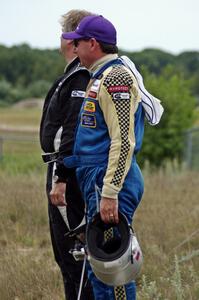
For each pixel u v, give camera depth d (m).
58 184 9.76
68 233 9.83
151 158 43.72
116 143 8.77
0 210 19.23
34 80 176.38
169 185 25.36
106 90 8.91
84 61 9.45
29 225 18.39
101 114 9.06
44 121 10.66
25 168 40.06
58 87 10.27
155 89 41.38
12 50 178.12
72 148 9.75
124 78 8.90
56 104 10.27
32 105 161.88
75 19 10.41
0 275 13.41
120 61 9.40
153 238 15.75
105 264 8.70
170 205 19.86
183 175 29.52
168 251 14.94
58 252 10.84
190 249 14.60
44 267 13.93
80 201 10.05
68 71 10.59
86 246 9.02
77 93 9.91
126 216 9.16
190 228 16.47
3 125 106.25
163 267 13.55
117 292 9.19
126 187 9.10
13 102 172.62
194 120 45.19
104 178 8.82
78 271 10.38
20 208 19.33
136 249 8.84
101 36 9.32
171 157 43.75
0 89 173.88
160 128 43.34
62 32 10.61
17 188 22.89
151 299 11.30
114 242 9.00
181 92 44.19
